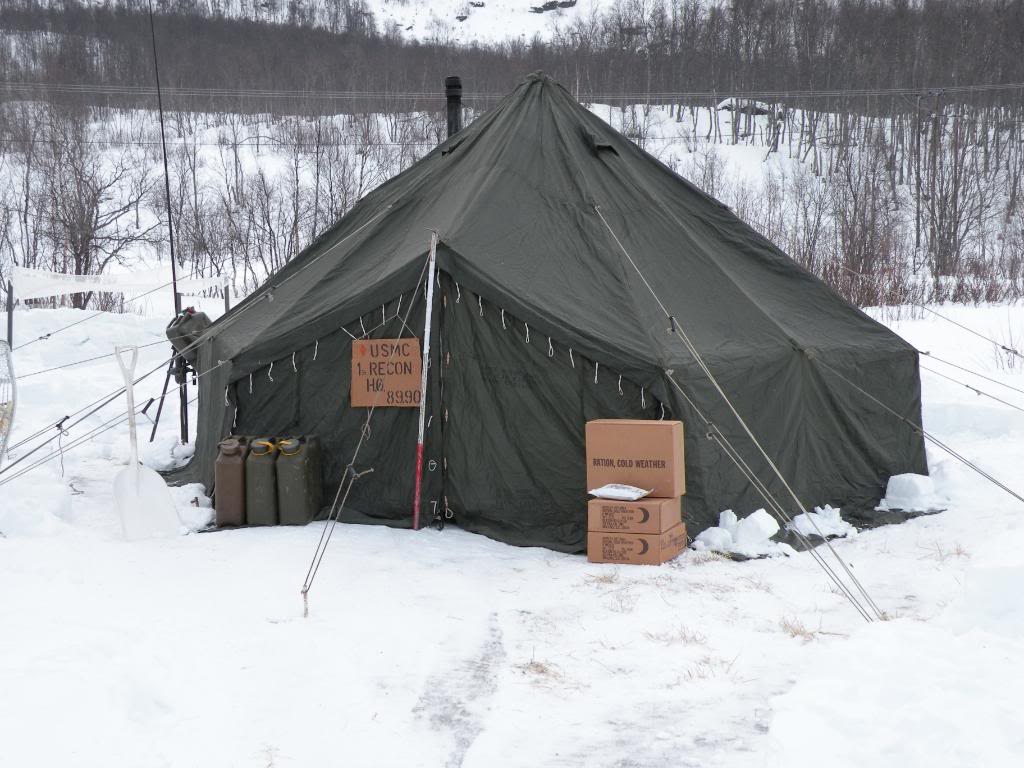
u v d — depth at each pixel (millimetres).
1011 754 3281
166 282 15281
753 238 9578
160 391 15188
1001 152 58062
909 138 60438
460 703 4535
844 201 41344
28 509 7477
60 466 10281
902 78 64750
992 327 18688
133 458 7605
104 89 55688
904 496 8758
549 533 7691
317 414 8305
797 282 9469
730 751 3963
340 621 5547
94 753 3611
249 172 52531
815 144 65188
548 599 6145
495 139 9273
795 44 72812
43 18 73938
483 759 3949
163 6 84500
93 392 14633
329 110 70625
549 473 7770
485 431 7934
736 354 7949
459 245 8016
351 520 8148
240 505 7941
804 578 6629
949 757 3297
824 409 8578
